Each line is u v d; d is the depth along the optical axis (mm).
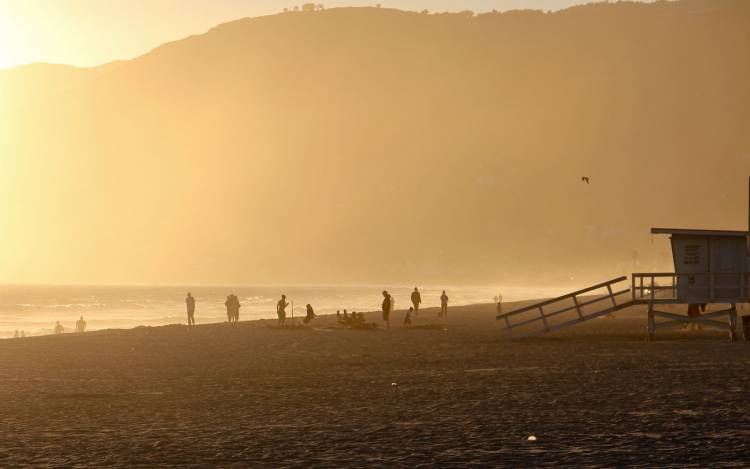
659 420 27781
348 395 35906
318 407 32625
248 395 36438
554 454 22953
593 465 21531
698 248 63000
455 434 26266
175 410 32438
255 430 27703
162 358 55344
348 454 23609
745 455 22297
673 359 48062
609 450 23281
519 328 80500
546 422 28000
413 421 28891
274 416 30625
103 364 51781
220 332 82062
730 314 61938
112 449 24812
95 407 33469
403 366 47812
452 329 81625
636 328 74875
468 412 30594
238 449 24562
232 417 30547
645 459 22047
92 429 28328
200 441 25891
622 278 64000
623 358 49250
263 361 52188
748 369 42344
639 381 38125
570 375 41250
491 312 117625
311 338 71938
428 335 73688
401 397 34938
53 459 23516
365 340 68750
